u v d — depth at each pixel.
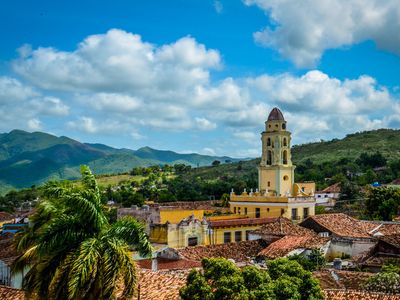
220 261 22.36
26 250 22.34
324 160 191.62
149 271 30.77
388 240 46.62
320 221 59.50
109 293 20.25
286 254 45.94
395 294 28.95
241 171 191.62
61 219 21.14
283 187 80.31
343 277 34.56
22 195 168.62
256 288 21.61
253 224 66.25
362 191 128.38
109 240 20.88
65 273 20.14
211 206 96.31
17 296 29.23
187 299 21.72
